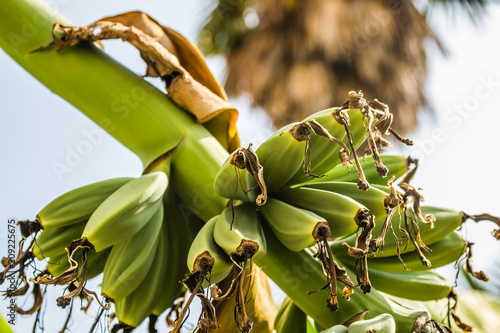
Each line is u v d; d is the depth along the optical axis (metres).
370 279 1.02
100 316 0.96
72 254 0.93
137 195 0.95
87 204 0.99
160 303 1.02
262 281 1.03
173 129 1.03
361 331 0.92
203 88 1.05
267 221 0.97
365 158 1.05
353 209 0.93
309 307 0.98
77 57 1.04
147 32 1.10
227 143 1.08
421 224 1.00
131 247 0.97
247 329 0.89
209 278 0.93
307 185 0.99
